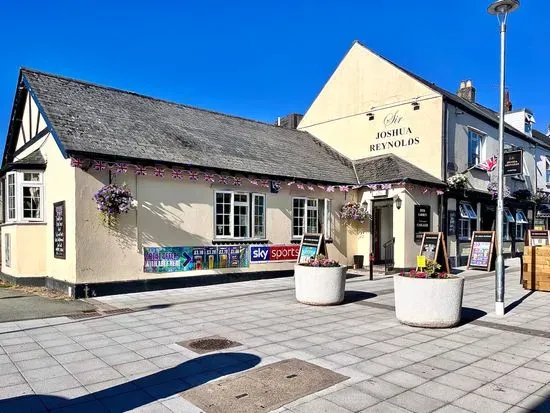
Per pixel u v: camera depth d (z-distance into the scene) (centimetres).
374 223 1716
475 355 584
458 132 1733
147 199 1111
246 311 870
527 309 895
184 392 457
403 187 1498
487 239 1614
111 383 484
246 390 460
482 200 1895
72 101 1222
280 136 1833
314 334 691
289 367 530
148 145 1166
